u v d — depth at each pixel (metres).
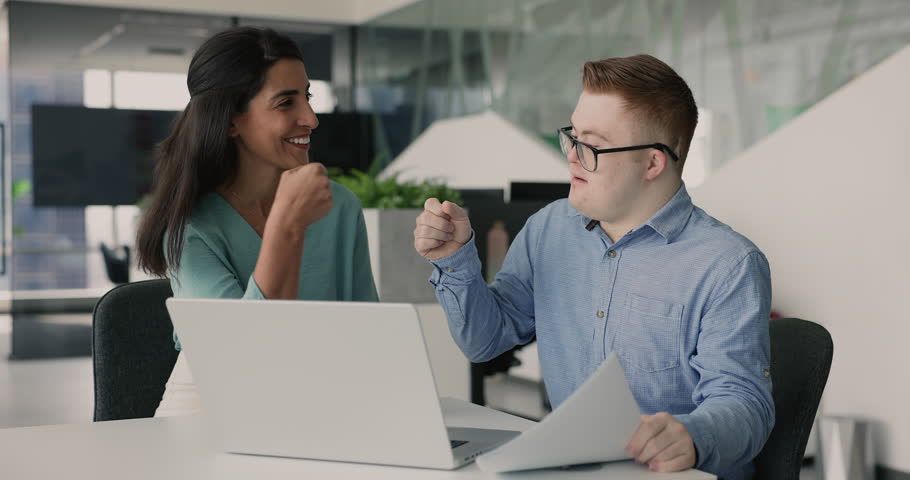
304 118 1.58
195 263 1.54
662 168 1.32
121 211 6.90
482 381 3.56
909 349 3.26
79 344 6.68
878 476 3.37
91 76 6.91
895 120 3.24
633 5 4.57
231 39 1.55
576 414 0.99
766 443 1.34
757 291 1.29
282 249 1.32
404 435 1.07
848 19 3.39
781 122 3.72
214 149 1.55
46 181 6.71
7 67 6.68
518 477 1.03
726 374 1.24
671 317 1.34
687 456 1.06
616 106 1.30
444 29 6.59
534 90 5.45
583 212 1.37
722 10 4.00
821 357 1.32
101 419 1.72
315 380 1.08
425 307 3.45
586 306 1.44
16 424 4.30
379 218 3.41
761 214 3.84
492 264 3.73
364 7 7.89
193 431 1.29
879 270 3.35
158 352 1.77
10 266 6.57
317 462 1.12
